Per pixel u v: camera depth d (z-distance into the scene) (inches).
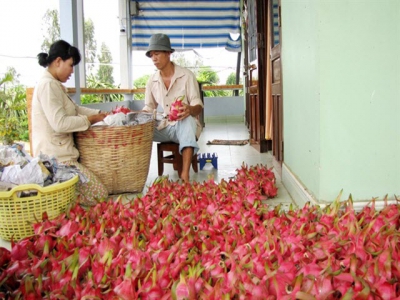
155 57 129.5
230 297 42.7
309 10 86.7
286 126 119.2
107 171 110.3
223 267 48.5
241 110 379.6
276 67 139.4
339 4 79.4
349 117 82.0
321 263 50.0
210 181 98.6
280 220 65.9
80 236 60.6
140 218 68.8
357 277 43.7
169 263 51.2
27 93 141.6
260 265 48.2
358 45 80.4
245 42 274.1
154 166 158.9
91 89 244.5
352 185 83.6
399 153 82.9
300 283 41.8
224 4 341.4
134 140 111.4
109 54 319.3
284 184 119.0
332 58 80.6
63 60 105.7
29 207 82.6
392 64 81.0
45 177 88.4
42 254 59.0
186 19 339.9
